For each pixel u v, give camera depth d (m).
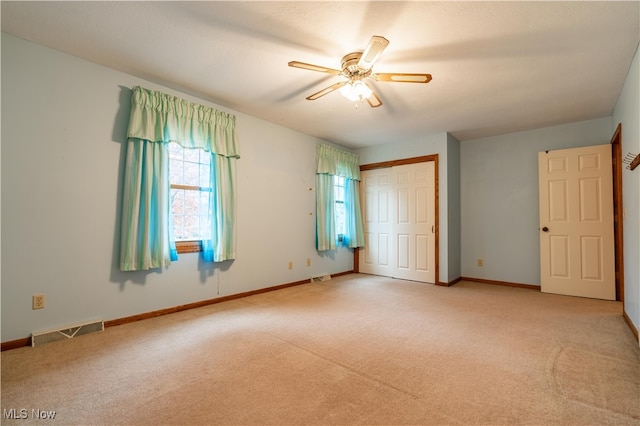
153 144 2.83
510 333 2.51
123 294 2.73
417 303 3.44
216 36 2.20
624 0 1.79
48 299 2.34
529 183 4.36
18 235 2.22
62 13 1.95
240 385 1.71
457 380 1.77
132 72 2.74
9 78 2.19
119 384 1.71
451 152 4.62
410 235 4.84
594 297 3.72
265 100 3.34
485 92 3.09
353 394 1.63
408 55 2.40
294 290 4.09
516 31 2.10
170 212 2.95
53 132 2.38
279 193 4.18
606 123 3.83
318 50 2.36
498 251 4.59
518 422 1.41
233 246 3.46
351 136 4.73
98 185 2.60
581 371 1.88
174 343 2.29
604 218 3.71
